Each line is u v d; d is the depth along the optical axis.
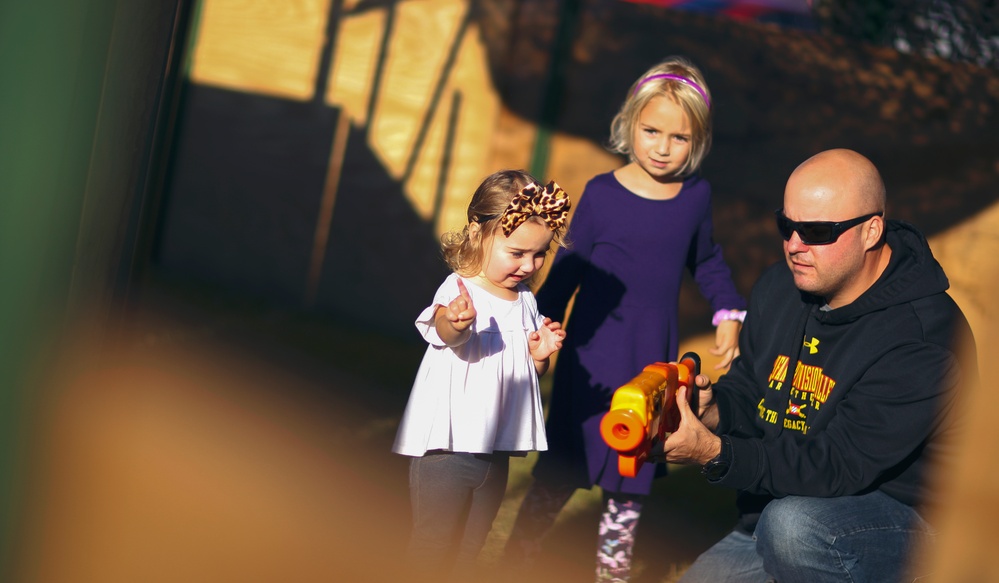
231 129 5.42
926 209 4.93
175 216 5.48
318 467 3.12
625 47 5.09
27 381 1.27
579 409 2.69
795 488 2.06
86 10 1.20
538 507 2.71
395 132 5.32
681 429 2.03
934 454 2.07
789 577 2.10
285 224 5.43
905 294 2.10
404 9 5.25
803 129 5.02
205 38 5.38
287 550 2.47
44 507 1.37
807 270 2.12
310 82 5.36
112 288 1.77
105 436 1.92
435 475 2.21
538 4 5.11
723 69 5.02
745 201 5.05
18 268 1.22
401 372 4.52
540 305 2.73
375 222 5.36
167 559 2.24
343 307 5.39
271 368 4.21
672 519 3.29
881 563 2.04
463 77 5.23
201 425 3.23
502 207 2.23
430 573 2.21
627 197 2.71
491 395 2.23
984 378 1.11
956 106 4.91
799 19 5.44
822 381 2.18
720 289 2.94
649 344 2.72
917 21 5.21
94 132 1.26
